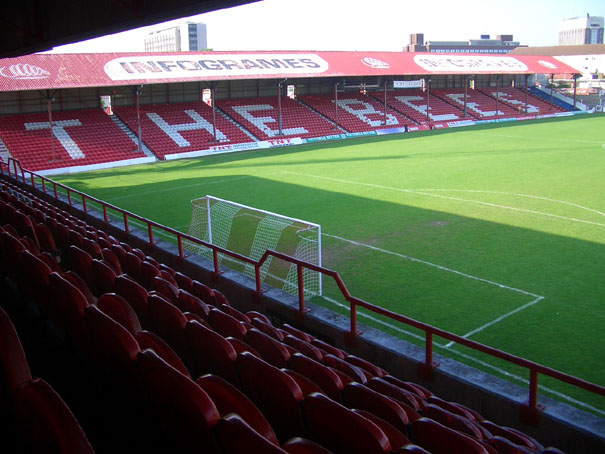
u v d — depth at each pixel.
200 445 2.71
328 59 45.34
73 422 2.05
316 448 2.31
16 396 2.15
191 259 10.41
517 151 33.97
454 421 4.09
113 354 3.43
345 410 2.79
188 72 37.06
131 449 3.63
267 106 45.25
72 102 36.66
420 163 30.11
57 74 32.22
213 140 38.16
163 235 16.70
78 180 27.39
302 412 3.19
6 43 10.59
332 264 13.62
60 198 17.50
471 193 21.78
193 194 23.12
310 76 41.75
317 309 8.12
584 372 8.41
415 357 6.77
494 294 11.50
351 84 51.62
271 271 12.97
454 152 34.34
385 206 19.89
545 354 9.01
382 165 29.80
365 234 16.27
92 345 3.84
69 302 4.45
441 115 53.00
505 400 5.85
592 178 24.23
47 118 34.84
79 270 7.23
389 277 12.66
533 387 5.54
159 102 41.28
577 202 19.70
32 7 9.07
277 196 22.28
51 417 2.04
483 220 17.50
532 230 16.23
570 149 34.25
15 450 2.56
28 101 34.97
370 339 7.24
